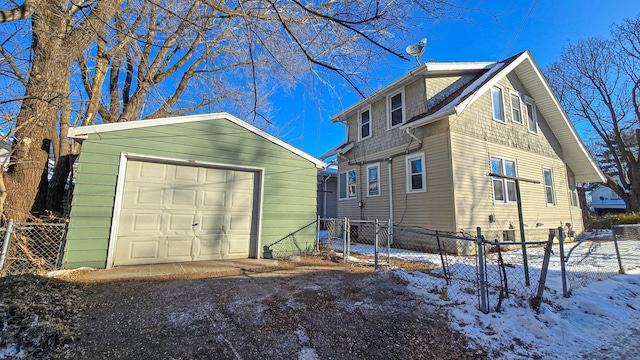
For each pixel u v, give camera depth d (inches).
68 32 191.9
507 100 418.6
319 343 109.5
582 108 778.2
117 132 210.4
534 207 416.5
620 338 126.0
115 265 203.0
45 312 110.0
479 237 146.6
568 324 134.3
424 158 357.1
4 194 171.0
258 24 157.9
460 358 105.3
